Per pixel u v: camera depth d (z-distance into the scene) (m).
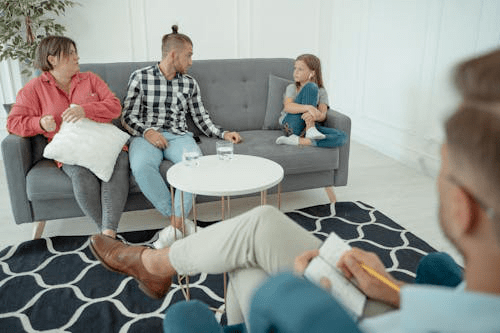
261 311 0.42
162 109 2.82
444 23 3.24
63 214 2.46
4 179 3.50
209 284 2.08
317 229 2.60
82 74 2.61
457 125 0.41
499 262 0.42
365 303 0.91
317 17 4.75
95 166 2.31
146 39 4.30
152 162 2.45
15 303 1.92
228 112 3.17
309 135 2.79
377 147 4.23
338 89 4.87
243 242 1.03
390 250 2.37
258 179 1.96
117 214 2.35
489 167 0.38
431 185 3.34
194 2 4.34
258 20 4.59
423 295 0.44
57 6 3.82
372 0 4.09
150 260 1.36
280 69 3.29
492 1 2.80
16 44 3.66
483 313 0.41
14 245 2.40
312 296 0.41
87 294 1.99
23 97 2.44
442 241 2.48
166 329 0.82
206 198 2.69
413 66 3.62
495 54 0.43
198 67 3.10
